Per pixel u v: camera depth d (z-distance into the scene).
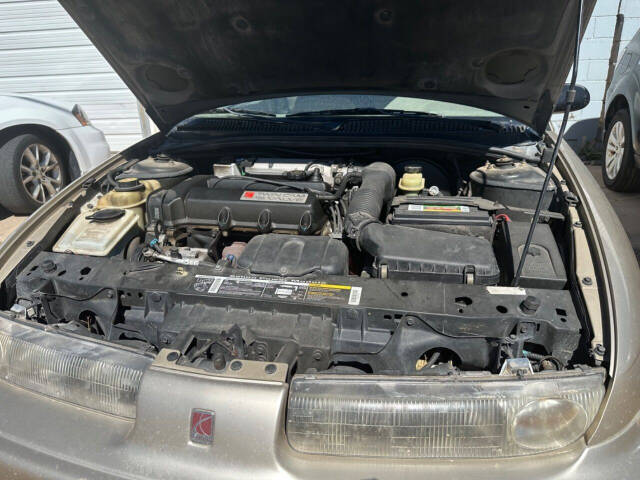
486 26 2.04
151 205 2.42
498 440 1.33
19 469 1.47
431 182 2.82
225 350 1.62
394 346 1.66
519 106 2.50
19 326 1.73
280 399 1.33
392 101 2.97
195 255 2.22
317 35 2.24
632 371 1.39
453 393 1.35
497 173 2.37
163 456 1.37
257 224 2.33
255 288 1.78
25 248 2.11
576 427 1.34
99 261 2.02
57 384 1.60
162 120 2.95
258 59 2.45
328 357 1.63
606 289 1.60
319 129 2.87
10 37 7.21
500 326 1.60
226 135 2.93
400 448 1.35
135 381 1.51
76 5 2.12
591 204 1.96
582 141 6.96
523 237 2.01
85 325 2.03
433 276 1.85
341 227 2.49
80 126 5.36
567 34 1.96
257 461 1.31
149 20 2.21
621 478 1.28
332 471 1.33
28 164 4.93
